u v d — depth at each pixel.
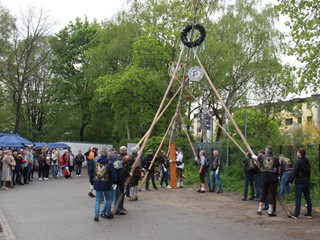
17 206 12.74
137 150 14.91
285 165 14.26
